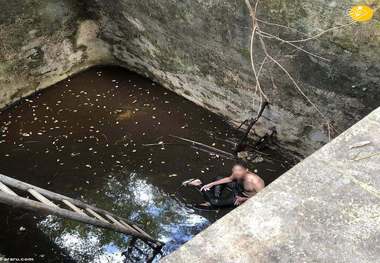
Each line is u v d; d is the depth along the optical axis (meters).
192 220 4.76
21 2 5.37
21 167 5.31
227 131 5.61
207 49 5.11
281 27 4.13
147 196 5.00
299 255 1.86
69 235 4.63
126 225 4.17
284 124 4.96
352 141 2.24
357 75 3.90
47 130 5.73
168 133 5.65
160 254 4.45
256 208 2.02
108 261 4.41
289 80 4.49
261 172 5.13
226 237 1.94
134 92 6.25
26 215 4.79
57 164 5.34
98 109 6.00
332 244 1.88
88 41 6.40
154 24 5.49
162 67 6.00
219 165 5.25
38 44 5.84
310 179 2.10
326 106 4.37
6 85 5.82
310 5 3.79
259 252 1.88
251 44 4.16
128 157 5.40
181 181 5.11
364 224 1.93
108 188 5.09
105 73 6.60
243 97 5.18
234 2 4.34
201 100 5.82
